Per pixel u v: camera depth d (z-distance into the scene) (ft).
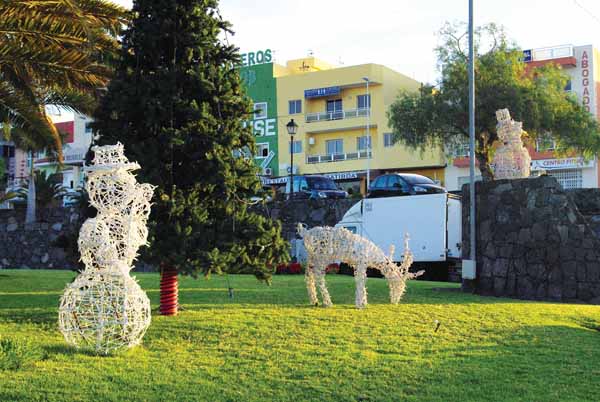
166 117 36.45
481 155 112.06
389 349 30.55
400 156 168.55
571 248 51.85
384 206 84.07
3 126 57.72
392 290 42.68
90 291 28.66
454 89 113.91
